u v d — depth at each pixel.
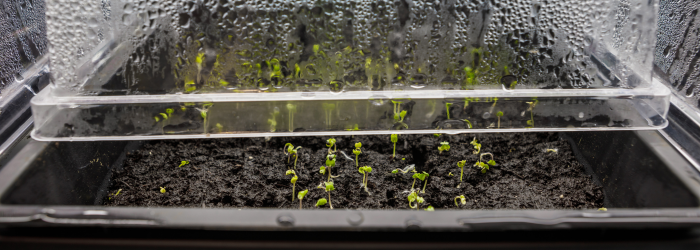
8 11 1.77
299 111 1.45
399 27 1.38
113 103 1.38
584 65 1.43
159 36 1.37
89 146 1.59
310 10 1.36
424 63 1.42
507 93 1.42
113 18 1.36
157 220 1.04
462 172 1.72
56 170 1.41
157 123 1.43
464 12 1.36
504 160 1.82
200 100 1.40
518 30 1.38
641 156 1.46
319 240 1.04
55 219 1.04
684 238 1.06
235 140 1.93
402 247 1.04
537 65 1.42
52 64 1.35
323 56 1.41
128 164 1.77
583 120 1.48
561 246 1.04
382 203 1.57
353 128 1.49
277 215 1.06
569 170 1.75
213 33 1.37
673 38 1.73
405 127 1.49
